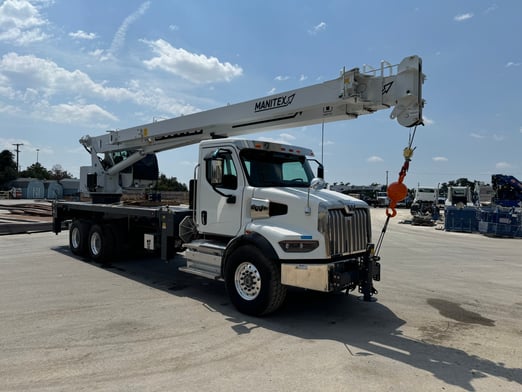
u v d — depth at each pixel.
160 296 6.83
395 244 15.57
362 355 4.43
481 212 21.27
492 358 4.42
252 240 5.72
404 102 5.81
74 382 3.65
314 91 6.80
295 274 5.41
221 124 8.48
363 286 5.79
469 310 6.36
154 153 11.55
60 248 12.21
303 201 5.54
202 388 3.57
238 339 4.86
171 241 7.86
